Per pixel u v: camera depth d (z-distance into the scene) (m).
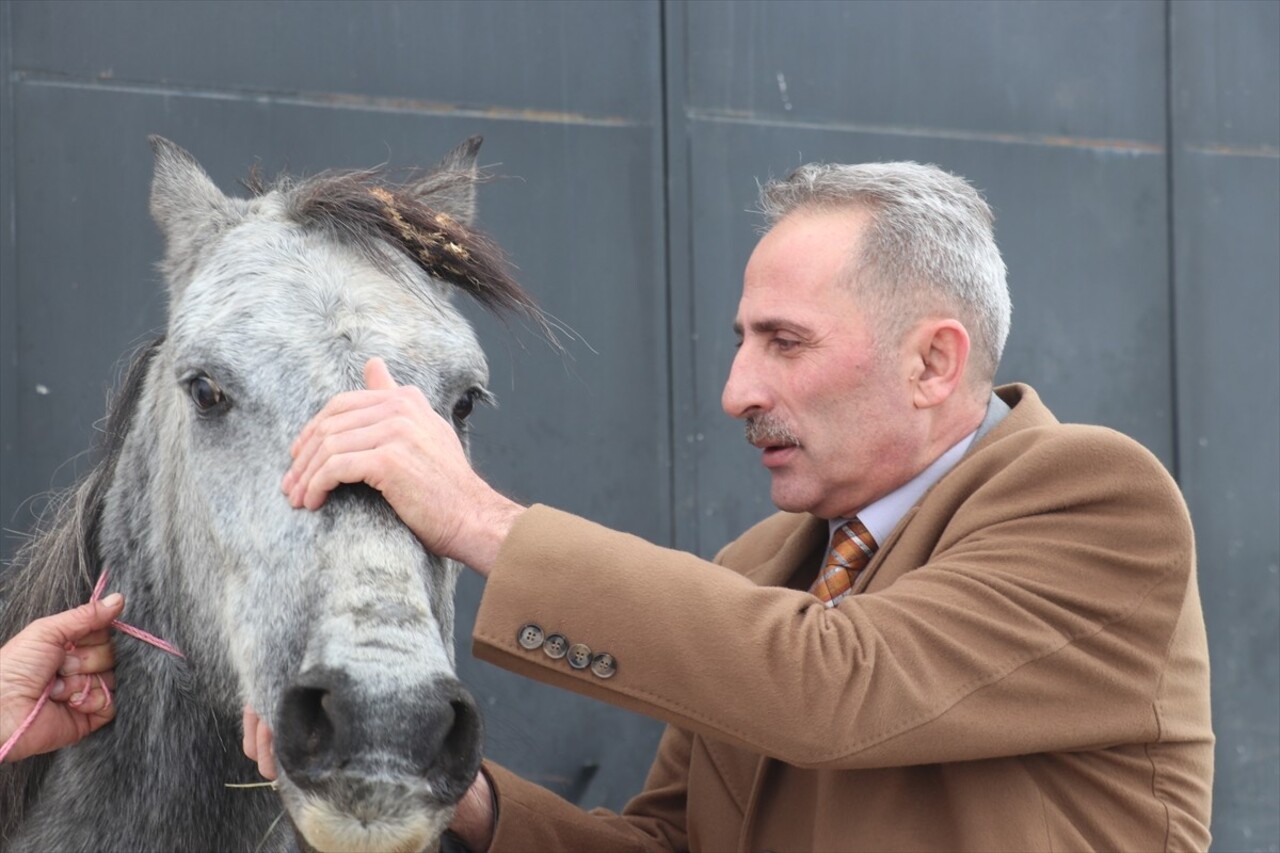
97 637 2.98
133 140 4.60
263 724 2.52
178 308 2.89
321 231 2.89
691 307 5.34
